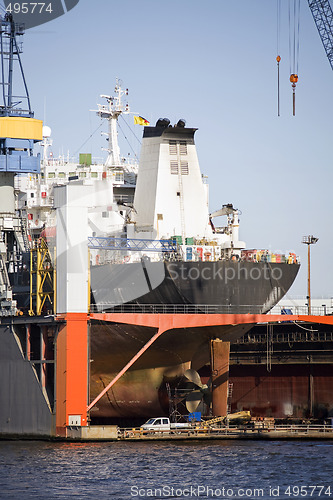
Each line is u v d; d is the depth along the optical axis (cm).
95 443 8688
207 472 7131
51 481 6875
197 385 9550
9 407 9594
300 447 8325
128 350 9375
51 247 9250
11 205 10431
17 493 6488
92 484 6762
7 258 10475
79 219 8956
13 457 7900
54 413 8988
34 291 9694
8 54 10525
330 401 10606
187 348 9619
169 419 9631
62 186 8994
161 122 10606
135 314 8925
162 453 7994
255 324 10631
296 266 10200
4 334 9756
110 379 9650
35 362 9281
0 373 9775
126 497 6353
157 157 10619
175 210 10594
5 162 10206
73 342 8831
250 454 7912
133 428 9025
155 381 9762
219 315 9144
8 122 10188
